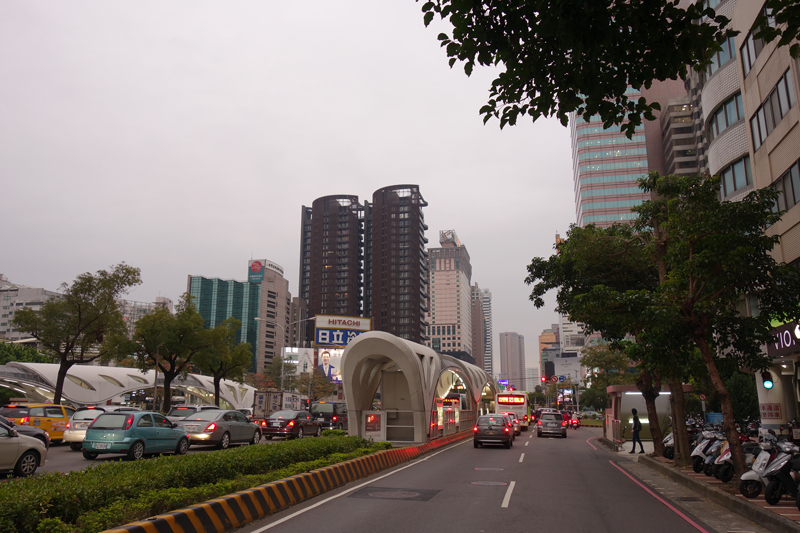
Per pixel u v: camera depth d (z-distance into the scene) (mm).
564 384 96375
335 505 9648
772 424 22812
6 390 50094
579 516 9156
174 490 8070
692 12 6863
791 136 18656
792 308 12773
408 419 24734
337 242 192000
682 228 13422
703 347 12836
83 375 53844
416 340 178625
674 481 14234
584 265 19062
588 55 7297
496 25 7488
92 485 7293
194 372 77125
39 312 31297
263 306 175625
